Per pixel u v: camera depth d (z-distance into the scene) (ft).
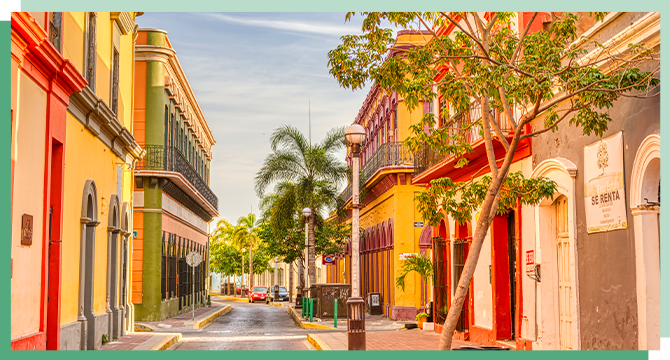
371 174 101.91
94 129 49.93
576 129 36.81
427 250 88.84
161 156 93.91
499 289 49.70
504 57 33.65
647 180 29.48
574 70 29.63
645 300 29.17
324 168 109.29
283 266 246.88
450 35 59.41
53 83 37.83
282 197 114.73
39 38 34.09
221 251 262.47
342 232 125.70
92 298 49.37
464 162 35.32
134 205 93.25
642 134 29.60
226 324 91.86
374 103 116.47
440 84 31.71
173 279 105.29
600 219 33.76
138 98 94.63
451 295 61.11
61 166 40.98
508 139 44.27
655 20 28.43
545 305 40.65
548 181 32.04
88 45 50.39
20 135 33.06
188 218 122.21
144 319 91.86
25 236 33.83
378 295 101.71
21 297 33.30
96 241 52.11
